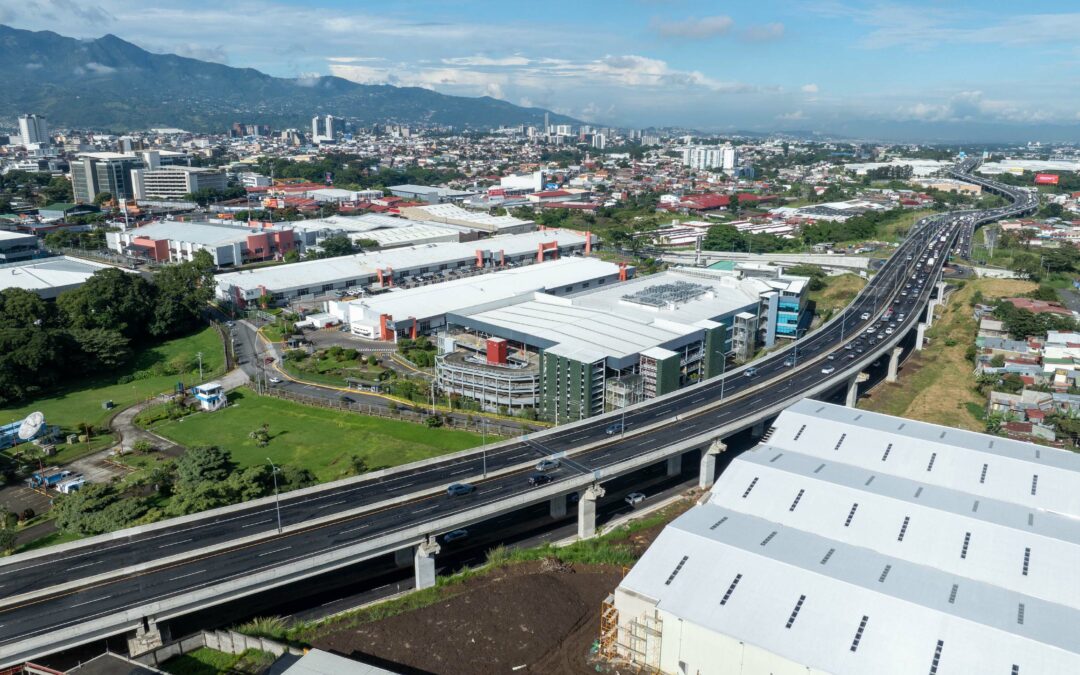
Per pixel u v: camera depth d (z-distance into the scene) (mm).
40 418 166500
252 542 110312
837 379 183250
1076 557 100562
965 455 130000
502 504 120062
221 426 177000
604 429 152125
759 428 173750
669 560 100438
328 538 111062
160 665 94750
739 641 86875
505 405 186750
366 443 166500
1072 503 117750
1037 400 180250
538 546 128125
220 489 132125
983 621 86438
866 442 136750
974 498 118625
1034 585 97125
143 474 146125
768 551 101000
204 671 94000
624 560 121562
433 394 190125
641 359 182375
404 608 108500
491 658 98000
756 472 123562
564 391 178375
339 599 112000
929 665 81812
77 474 153000
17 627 90688
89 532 127250
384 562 123438
